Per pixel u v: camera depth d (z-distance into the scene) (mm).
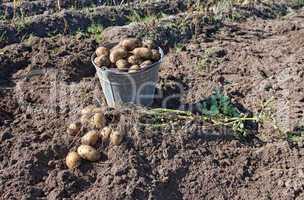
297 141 2104
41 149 1990
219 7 3174
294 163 2004
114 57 2109
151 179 1891
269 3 3295
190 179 1922
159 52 2182
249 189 1907
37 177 1913
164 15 3096
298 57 2658
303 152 2051
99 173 1909
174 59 2643
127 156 1938
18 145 2010
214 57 2664
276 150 2053
